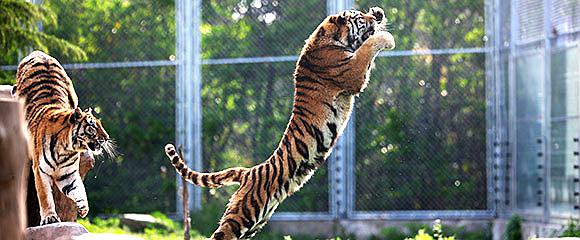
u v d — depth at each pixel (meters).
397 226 17.25
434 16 17.45
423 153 17.44
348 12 9.23
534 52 16.50
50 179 9.64
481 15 17.48
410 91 17.45
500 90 17.41
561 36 15.52
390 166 17.45
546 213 16.05
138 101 17.77
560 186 15.59
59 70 10.64
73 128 9.59
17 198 3.38
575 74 15.05
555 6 15.70
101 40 17.78
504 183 17.38
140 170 17.67
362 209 17.50
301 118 8.95
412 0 17.44
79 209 9.73
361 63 8.85
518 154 17.05
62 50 15.57
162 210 17.58
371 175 17.48
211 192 17.59
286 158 8.88
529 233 16.03
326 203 17.48
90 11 17.77
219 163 17.67
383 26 9.46
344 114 9.02
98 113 17.77
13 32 14.89
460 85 17.47
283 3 17.56
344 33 9.08
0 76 15.80
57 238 8.44
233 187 17.53
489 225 17.17
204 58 17.75
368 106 17.52
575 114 15.05
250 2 17.69
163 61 17.72
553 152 15.87
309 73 9.02
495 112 17.44
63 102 10.27
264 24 17.61
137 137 17.67
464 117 17.45
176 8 17.72
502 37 17.42
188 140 17.66
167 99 17.73
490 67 17.44
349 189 17.44
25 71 10.45
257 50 17.64
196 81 17.67
